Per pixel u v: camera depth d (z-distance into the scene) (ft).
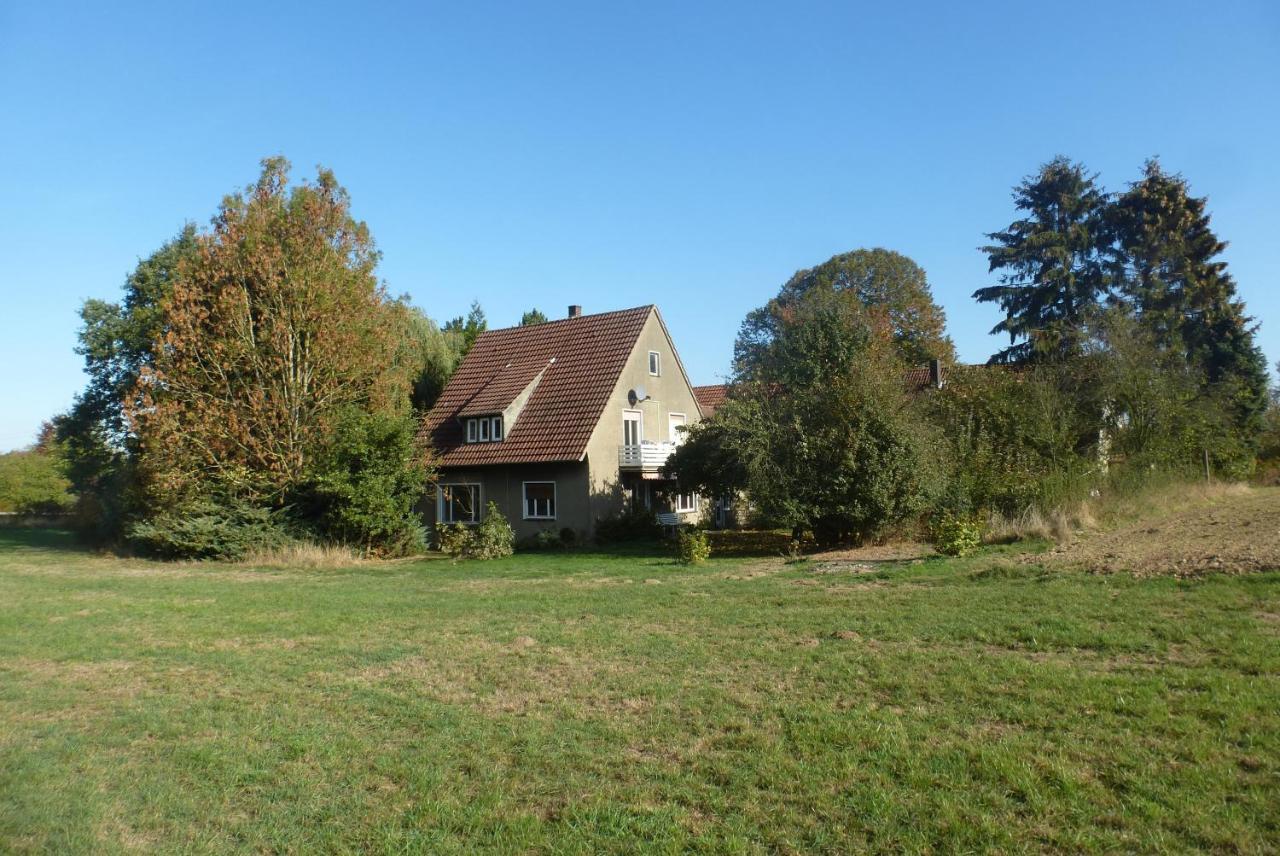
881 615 39.32
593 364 118.32
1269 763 19.74
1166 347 143.74
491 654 36.50
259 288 98.84
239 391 98.12
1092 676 27.07
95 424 147.23
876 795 19.62
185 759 24.56
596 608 47.60
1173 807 17.99
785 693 27.99
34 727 28.35
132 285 141.28
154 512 97.25
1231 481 112.78
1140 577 41.96
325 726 27.12
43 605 56.18
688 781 21.26
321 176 104.32
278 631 44.42
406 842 18.81
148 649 40.19
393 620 46.65
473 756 23.80
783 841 17.90
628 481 115.34
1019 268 164.35
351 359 99.55
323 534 95.30
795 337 104.01
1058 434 85.92
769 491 77.30
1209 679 25.62
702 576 61.72
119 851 18.94
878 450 74.79
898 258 185.68
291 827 19.95
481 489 115.34
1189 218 153.79
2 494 205.26
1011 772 20.12
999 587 44.16
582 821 19.33
